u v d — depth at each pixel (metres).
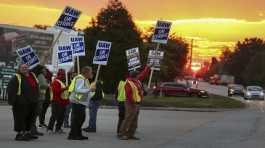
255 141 18.66
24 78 16.88
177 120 29.47
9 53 48.88
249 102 63.84
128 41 65.69
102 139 18.30
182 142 17.95
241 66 183.00
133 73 18.64
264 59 144.25
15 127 17.05
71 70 22.47
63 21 23.44
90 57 63.03
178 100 53.03
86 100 17.89
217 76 181.38
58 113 19.42
